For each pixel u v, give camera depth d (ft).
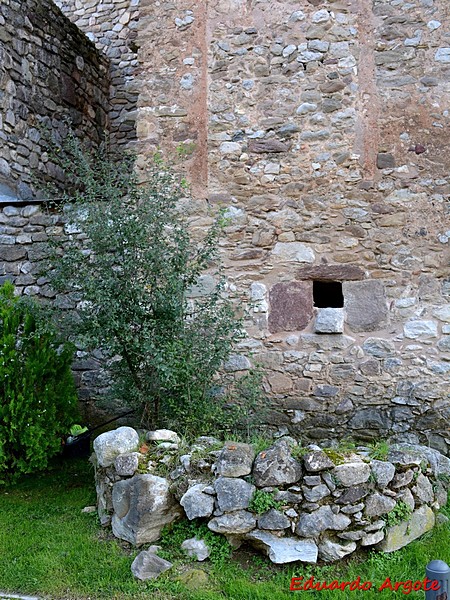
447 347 15.17
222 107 16.46
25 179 19.25
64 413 14.46
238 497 10.14
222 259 16.19
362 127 15.87
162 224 13.41
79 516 11.93
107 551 10.42
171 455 11.16
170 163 16.70
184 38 17.02
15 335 13.82
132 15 27.37
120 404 15.23
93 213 13.15
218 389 14.34
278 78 16.22
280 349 15.79
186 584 9.41
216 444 11.41
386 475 10.42
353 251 15.74
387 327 15.47
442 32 15.80
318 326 15.62
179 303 12.89
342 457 10.67
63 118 22.09
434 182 15.61
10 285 14.43
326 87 16.02
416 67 15.83
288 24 16.22
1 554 10.44
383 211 15.69
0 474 13.62
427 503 11.07
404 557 10.24
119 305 12.55
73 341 14.80
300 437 15.51
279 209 16.08
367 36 16.03
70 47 23.00
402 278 15.53
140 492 10.50
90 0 28.09
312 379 15.58
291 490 10.19
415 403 15.16
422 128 15.74
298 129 16.10
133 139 26.45
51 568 9.95
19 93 19.20
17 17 19.26
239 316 15.94
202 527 10.46
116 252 13.09
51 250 15.05
